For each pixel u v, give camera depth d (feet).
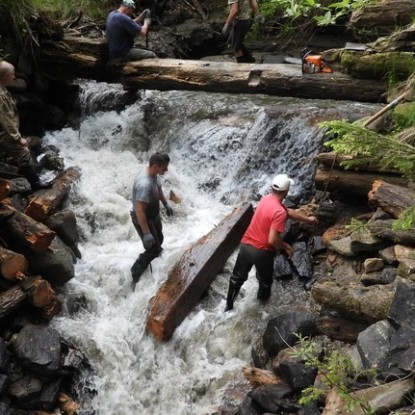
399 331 20.57
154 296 27.76
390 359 20.17
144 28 38.32
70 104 40.88
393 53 31.35
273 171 34.27
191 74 36.50
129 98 40.24
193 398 25.63
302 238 29.66
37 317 27.04
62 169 34.78
